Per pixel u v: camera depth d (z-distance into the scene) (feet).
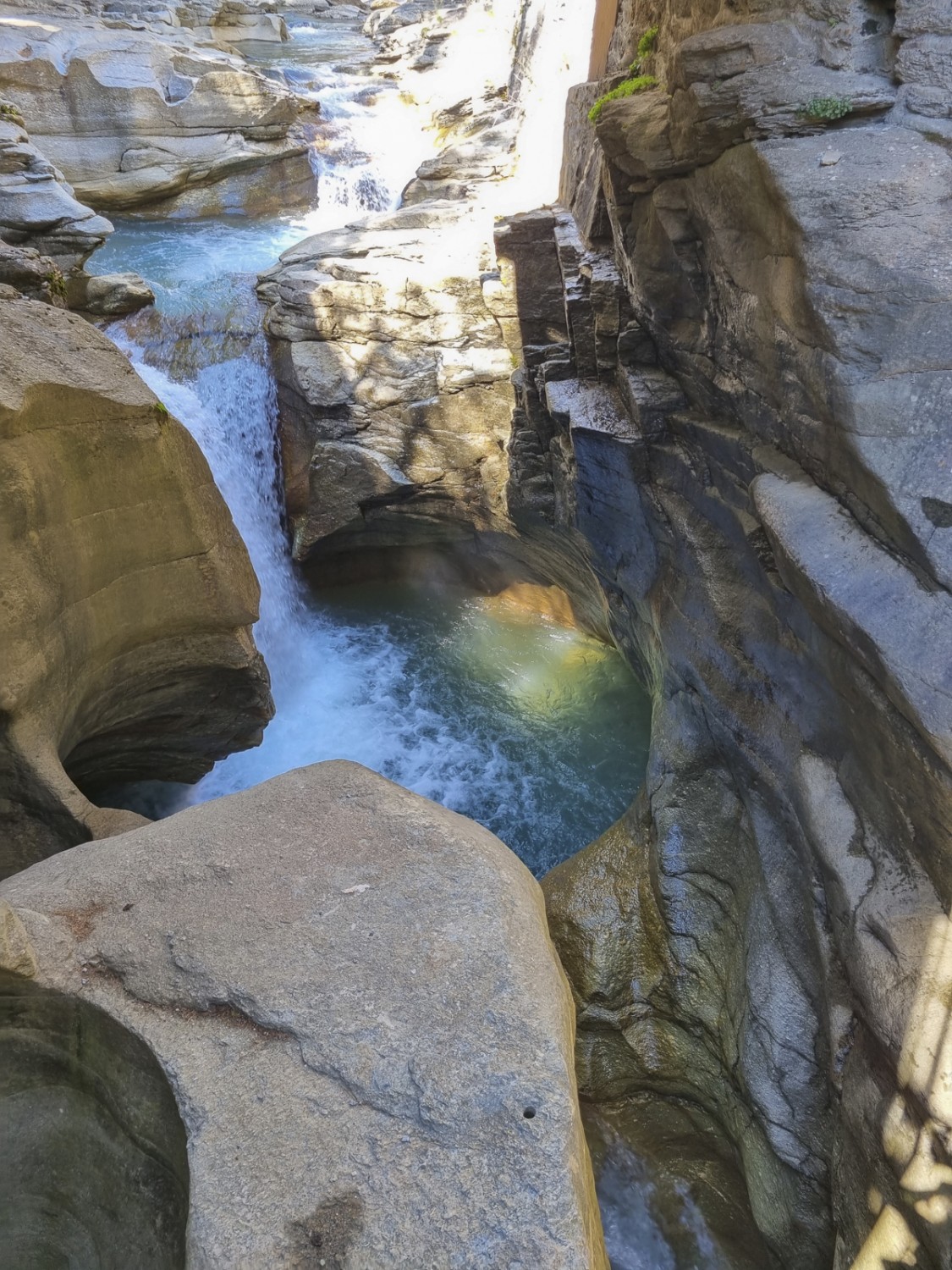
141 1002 10.06
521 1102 8.78
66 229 38.29
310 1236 7.87
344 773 13.66
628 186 24.16
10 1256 9.86
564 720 35.01
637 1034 22.45
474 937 10.48
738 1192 20.11
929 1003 13.66
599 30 37.91
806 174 16.16
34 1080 10.46
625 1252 20.01
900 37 16.30
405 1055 9.21
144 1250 9.07
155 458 18.80
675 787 23.97
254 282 42.55
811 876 17.72
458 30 67.31
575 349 30.37
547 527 36.17
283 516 42.34
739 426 21.75
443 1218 7.97
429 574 44.96
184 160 56.65
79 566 18.06
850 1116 15.24
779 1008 17.92
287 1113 8.84
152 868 11.78
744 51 17.61
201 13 73.41
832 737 17.53
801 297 16.05
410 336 37.96
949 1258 12.83
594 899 24.40
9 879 12.10
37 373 16.67
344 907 10.98
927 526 14.02
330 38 83.76
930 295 14.56
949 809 13.34
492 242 39.32
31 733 17.31
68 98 54.03
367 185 60.64
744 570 22.31
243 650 22.12
